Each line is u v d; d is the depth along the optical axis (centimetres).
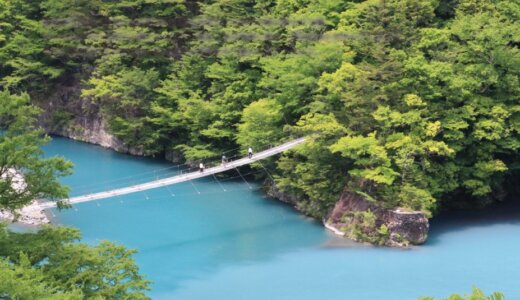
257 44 6794
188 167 6906
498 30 5566
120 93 7281
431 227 5366
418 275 4475
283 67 6150
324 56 5941
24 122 3047
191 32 7725
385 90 5422
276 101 6138
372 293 4219
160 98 7206
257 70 6775
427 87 5544
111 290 2934
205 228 5319
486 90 5731
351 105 5434
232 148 6712
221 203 5875
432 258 4741
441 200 5744
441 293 4206
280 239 5112
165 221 5453
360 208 5184
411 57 5600
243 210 5712
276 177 5781
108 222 5419
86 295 2869
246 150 6119
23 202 2947
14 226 5225
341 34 6097
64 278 2898
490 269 4550
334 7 6769
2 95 2995
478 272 4503
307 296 4197
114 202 5869
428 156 5425
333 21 6700
